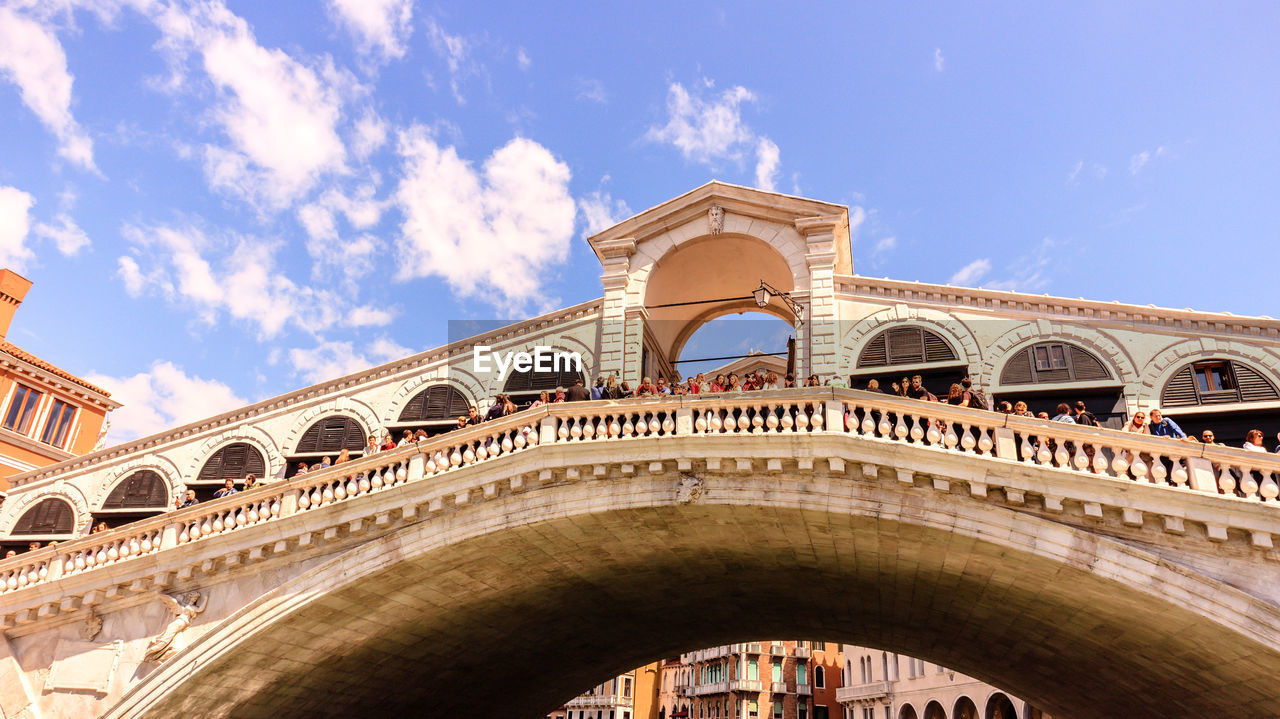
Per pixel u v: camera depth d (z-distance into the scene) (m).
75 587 14.42
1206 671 12.98
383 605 14.71
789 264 16.91
